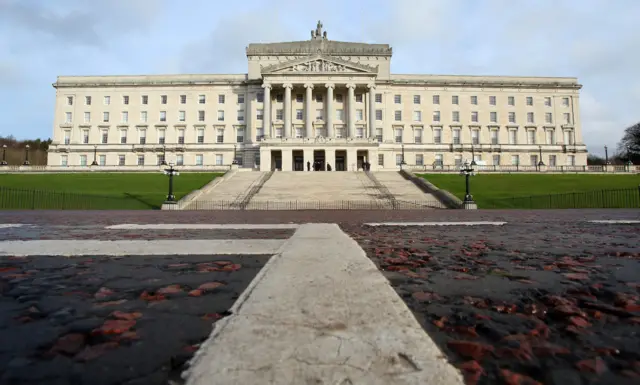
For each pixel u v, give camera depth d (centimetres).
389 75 7700
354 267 342
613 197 3469
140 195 3550
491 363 165
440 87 7662
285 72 6869
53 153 7431
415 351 161
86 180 4728
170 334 196
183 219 1471
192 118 7550
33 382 141
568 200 3372
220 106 7562
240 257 460
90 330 202
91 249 516
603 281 335
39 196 3375
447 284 322
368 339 172
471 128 7625
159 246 542
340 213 2150
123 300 266
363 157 7044
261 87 7488
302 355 155
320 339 171
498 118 7669
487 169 6059
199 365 148
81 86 7550
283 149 6406
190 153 7456
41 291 292
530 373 155
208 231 844
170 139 7519
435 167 6806
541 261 443
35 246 543
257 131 7431
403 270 385
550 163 7600
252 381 133
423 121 7575
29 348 177
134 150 7431
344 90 7212
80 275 353
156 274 358
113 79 7625
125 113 7569
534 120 7700
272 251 497
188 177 5097
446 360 154
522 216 1662
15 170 5809
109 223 1175
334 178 4550
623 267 405
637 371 158
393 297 242
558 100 7762
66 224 1121
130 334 196
